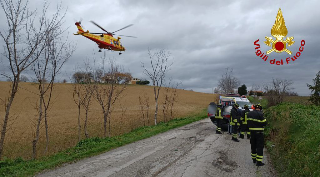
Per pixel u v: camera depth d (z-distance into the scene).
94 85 16.08
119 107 41.28
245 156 8.27
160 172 6.42
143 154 8.42
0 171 6.75
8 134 19.67
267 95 30.61
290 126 9.84
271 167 7.04
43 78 10.77
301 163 6.05
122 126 20.86
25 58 9.34
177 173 6.34
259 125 7.33
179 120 20.92
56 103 44.91
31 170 6.72
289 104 15.35
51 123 25.73
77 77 15.92
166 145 9.95
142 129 16.06
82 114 33.66
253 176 6.25
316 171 5.31
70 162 7.52
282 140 8.89
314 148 6.39
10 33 8.72
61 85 62.97
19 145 15.63
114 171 6.52
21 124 26.02
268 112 15.60
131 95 59.38
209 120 20.02
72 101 47.59
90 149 9.30
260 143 7.20
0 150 9.05
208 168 6.81
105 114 15.51
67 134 19.11
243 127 11.70
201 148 9.35
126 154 8.45
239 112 11.64
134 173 6.34
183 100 53.09
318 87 18.27
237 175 6.30
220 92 43.62
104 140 11.30
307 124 9.00
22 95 48.56
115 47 23.97
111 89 16.52
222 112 13.66
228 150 9.08
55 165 7.20
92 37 22.08
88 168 6.84
